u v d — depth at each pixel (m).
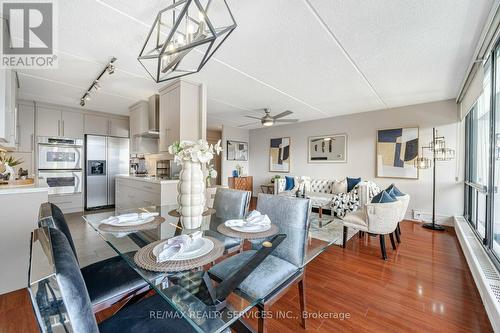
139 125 4.04
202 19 1.17
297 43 2.14
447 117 3.96
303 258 1.44
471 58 2.40
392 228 2.62
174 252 1.06
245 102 4.22
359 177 5.02
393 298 1.85
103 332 0.86
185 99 3.08
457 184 3.86
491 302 1.56
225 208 2.19
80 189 4.73
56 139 4.43
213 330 0.79
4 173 2.70
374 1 1.60
